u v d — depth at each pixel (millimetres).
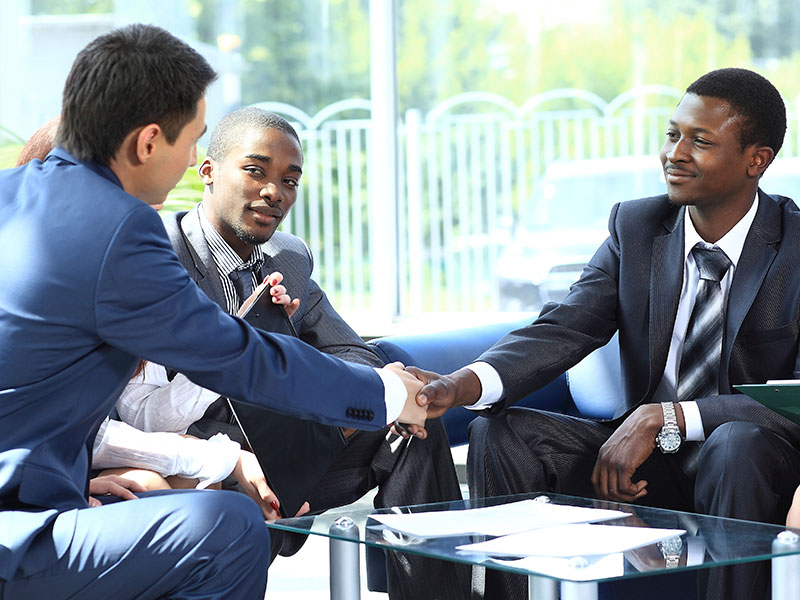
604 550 1569
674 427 2279
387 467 2363
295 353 1844
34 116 4906
